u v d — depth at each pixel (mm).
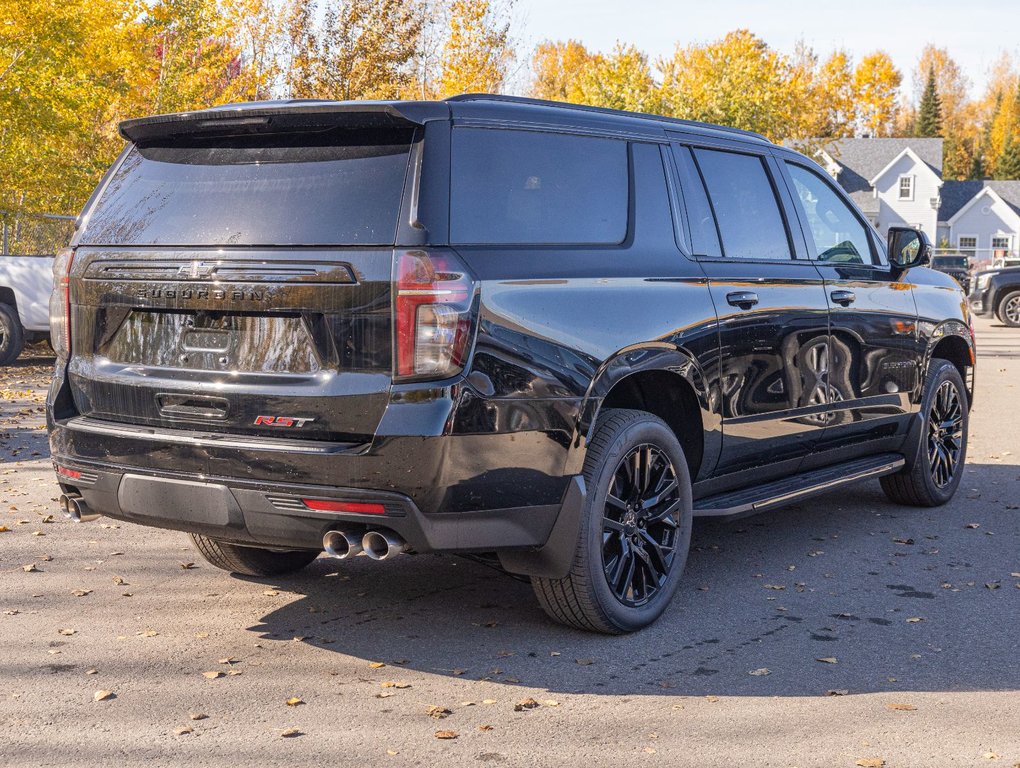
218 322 3965
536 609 4766
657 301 4453
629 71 35094
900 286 6254
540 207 4160
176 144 4258
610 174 4520
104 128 20797
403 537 3732
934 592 5023
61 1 15578
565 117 4410
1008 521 6426
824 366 5547
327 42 21625
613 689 3863
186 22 21594
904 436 6438
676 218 4773
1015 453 8719
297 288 3777
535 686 3889
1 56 15711
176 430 4004
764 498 5121
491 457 3803
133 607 4781
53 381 4398
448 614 4695
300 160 3941
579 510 4090
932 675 4000
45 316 14641
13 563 5465
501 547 3918
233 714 3643
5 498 6969
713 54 35906
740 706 3707
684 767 3252
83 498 4293
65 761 3285
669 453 4527
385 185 3777
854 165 75438
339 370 3734
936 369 6613
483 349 3764
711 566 5453
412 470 3652
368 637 4406
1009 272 23781
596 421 4293
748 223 5230
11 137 16656
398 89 22062
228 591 5023
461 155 3896
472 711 3668
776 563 5508
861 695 3807
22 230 17469
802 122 43406
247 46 22188
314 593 4996
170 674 4000
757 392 5051
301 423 3768
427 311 3660
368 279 3680
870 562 5527
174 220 4086
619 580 4383
